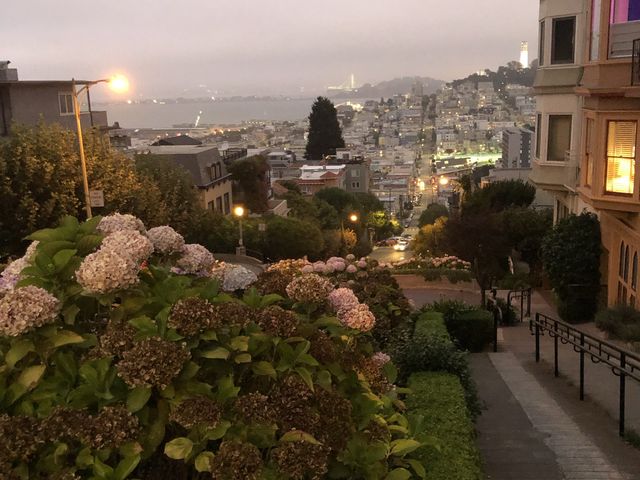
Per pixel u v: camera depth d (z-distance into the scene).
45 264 3.45
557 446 6.58
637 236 12.91
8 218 19.61
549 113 19.17
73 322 3.34
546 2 18.84
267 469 3.04
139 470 3.25
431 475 4.09
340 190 77.75
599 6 14.38
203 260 4.28
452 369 6.93
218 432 2.99
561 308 16.20
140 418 3.03
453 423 5.09
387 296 9.18
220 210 45.91
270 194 60.47
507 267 23.97
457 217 20.14
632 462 6.19
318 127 123.69
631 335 11.57
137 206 24.30
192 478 3.27
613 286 14.85
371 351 4.60
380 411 4.18
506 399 8.36
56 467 2.84
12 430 2.78
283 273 4.73
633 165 13.11
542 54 19.42
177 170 33.84
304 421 3.28
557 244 16.06
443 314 12.08
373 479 3.45
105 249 3.46
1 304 3.07
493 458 6.30
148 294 3.58
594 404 8.14
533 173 20.22
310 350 3.75
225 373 3.34
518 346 12.61
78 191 21.55
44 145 20.81
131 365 2.94
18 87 27.50
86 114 31.39
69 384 3.17
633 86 12.40
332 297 4.33
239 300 3.85
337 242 48.94
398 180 196.50
